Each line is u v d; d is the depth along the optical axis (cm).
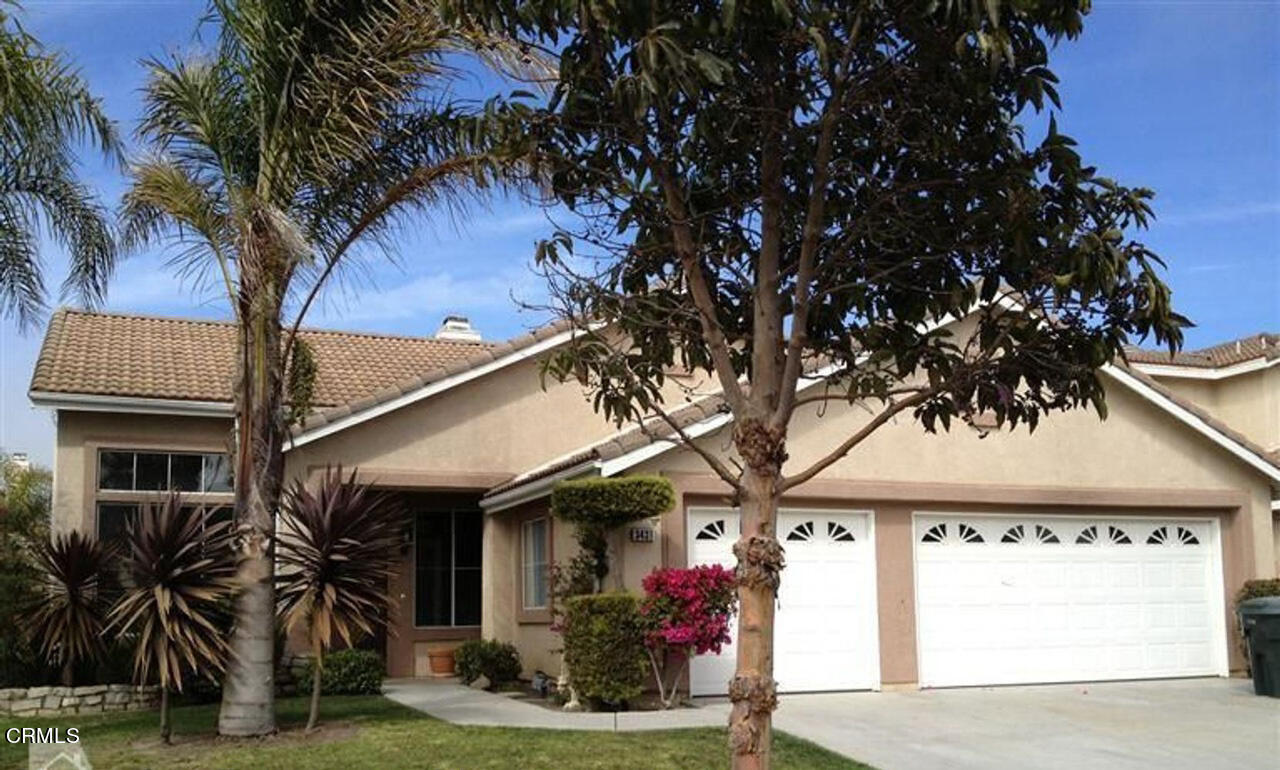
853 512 1589
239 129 1178
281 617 1216
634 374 690
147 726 1238
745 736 533
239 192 1122
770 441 562
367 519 1177
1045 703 1455
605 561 1403
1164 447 1781
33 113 1155
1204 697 1522
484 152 682
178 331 2041
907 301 659
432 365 2081
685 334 673
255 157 1195
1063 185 596
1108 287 541
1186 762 1105
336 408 1717
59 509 1677
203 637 1122
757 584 546
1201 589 1788
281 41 1120
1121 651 1712
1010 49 514
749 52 573
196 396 1730
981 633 1636
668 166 618
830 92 601
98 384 1698
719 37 546
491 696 1508
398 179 1183
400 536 1251
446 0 589
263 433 1153
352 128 1127
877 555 1585
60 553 1422
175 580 1116
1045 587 1686
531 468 1794
